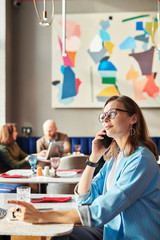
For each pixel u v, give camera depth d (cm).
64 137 519
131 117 175
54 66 586
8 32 571
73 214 160
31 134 596
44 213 159
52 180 284
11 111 593
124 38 572
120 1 576
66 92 584
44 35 591
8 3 571
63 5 352
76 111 589
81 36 579
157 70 568
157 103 567
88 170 192
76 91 582
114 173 182
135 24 570
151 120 575
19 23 596
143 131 176
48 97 594
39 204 193
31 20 593
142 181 155
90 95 579
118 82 574
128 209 157
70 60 582
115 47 574
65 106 584
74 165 352
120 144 179
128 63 572
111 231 161
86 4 582
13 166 425
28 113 598
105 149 191
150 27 567
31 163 330
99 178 197
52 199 201
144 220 156
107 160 197
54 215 159
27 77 596
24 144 571
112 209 150
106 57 576
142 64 569
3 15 552
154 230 157
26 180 285
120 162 170
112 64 575
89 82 580
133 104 177
